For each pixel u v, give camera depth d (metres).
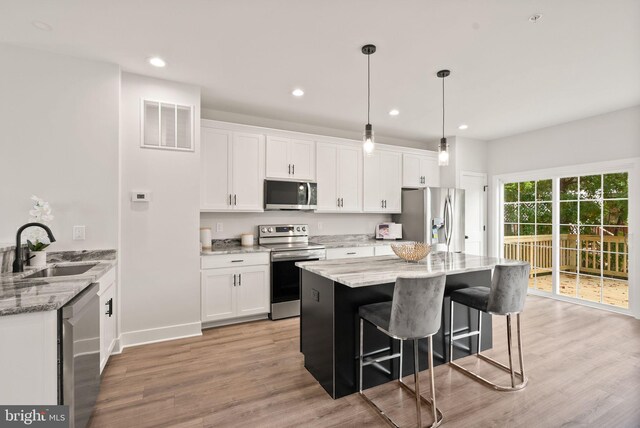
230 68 2.78
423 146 5.46
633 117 3.68
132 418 1.83
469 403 1.99
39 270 2.07
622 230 3.80
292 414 1.89
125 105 2.82
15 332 1.29
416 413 1.89
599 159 3.96
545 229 4.60
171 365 2.48
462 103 3.62
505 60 2.62
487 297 2.21
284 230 4.19
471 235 5.14
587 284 4.14
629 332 3.16
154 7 1.94
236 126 3.64
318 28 2.18
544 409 1.92
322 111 3.92
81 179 2.56
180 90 3.05
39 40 2.32
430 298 1.76
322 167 4.23
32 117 2.43
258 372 2.38
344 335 2.09
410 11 1.98
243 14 2.02
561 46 2.39
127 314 2.82
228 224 3.96
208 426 1.78
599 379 2.26
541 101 3.54
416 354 1.77
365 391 2.14
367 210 4.59
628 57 2.55
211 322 3.35
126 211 2.81
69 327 1.43
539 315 3.71
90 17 2.04
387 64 2.70
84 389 1.62
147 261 2.89
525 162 4.80
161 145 2.96
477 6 1.93
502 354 2.69
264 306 3.52
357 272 2.11
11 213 2.36
